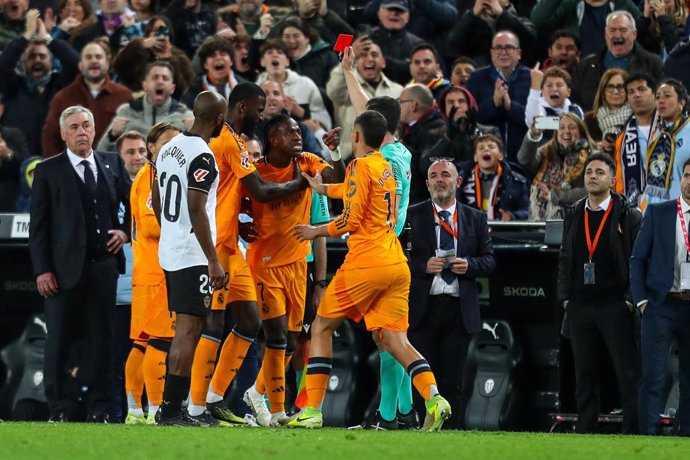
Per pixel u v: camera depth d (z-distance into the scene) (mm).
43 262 36531
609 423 35219
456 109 41250
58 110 46281
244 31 51531
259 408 31172
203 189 27906
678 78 43281
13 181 46219
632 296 33438
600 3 47219
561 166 39781
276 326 30938
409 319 35500
